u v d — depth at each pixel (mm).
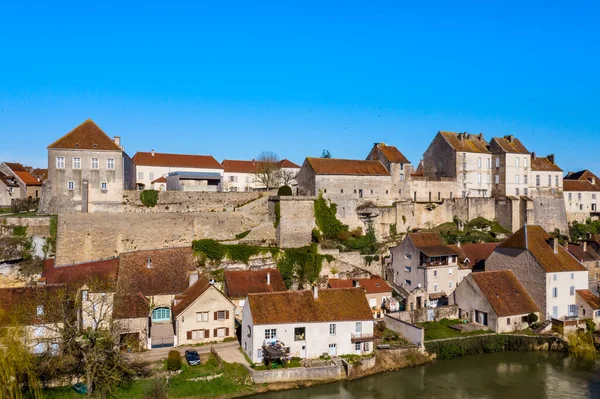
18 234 73062
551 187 117250
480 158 113250
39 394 44969
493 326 68250
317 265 81125
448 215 105938
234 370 53375
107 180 80625
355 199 95438
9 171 101938
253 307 57000
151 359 54062
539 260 72188
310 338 57781
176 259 72312
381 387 54750
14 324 47312
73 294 57125
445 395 52969
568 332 68312
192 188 95188
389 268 85312
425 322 71125
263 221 89000
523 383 56125
